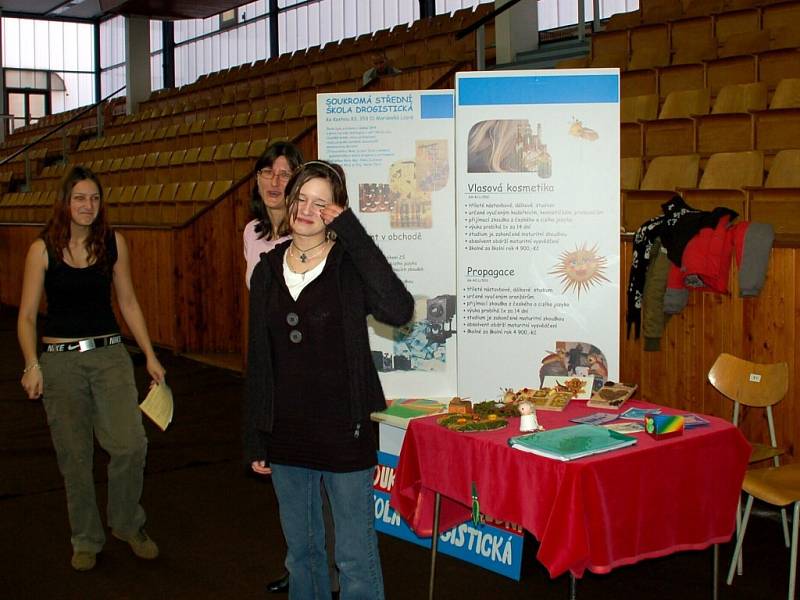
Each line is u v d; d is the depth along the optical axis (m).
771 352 3.93
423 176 3.62
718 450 2.78
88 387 3.40
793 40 7.11
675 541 2.71
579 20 9.18
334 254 2.45
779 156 5.39
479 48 7.93
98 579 3.46
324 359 2.42
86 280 3.34
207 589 3.35
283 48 16.95
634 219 5.28
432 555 3.10
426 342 3.65
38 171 16.19
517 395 3.22
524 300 3.49
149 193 10.52
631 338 4.45
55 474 4.82
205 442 5.42
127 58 16.72
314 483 2.56
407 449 3.05
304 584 2.60
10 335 9.91
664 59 7.88
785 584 3.26
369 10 14.84
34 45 21.83
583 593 3.23
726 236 3.92
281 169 3.09
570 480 2.46
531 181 3.44
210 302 8.11
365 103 3.63
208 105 13.73
